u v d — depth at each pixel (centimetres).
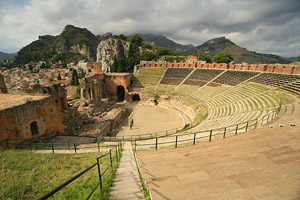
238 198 469
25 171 893
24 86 11162
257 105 2820
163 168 805
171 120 4272
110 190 692
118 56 11881
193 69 6475
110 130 3662
